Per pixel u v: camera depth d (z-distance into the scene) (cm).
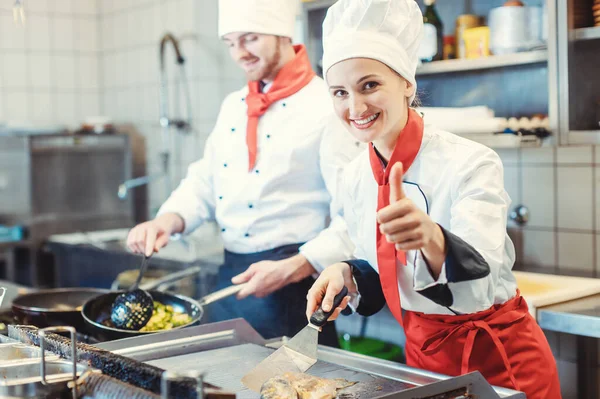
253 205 238
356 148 226
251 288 202
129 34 477
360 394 127
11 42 482
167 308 199
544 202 288
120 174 470
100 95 511
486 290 134
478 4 296
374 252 166
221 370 143
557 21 250
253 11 226
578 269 280
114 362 120
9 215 445
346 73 139
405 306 166
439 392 116
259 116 240
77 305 215
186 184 259
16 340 147
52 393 120
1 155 442
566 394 266
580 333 212
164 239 231
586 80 255
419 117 156
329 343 235
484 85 295
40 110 493
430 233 118
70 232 450
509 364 159
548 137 256
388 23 139
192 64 423
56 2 493
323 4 314
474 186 144
